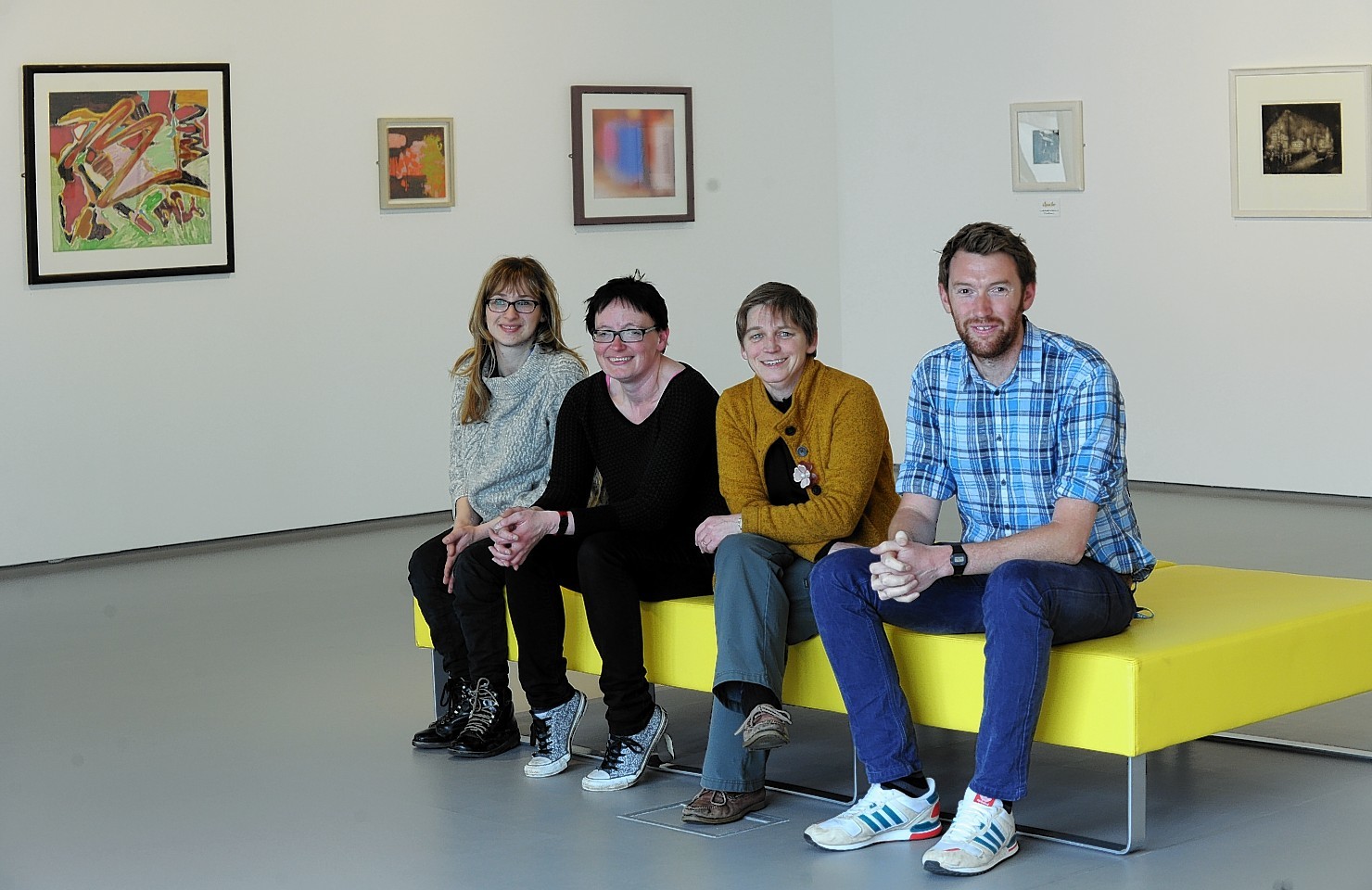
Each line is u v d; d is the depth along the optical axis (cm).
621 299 421
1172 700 351
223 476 820
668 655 421
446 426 895
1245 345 866
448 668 464
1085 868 347
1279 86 837
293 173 831
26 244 755
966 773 423
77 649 597
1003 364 368
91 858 375
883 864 354
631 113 948
